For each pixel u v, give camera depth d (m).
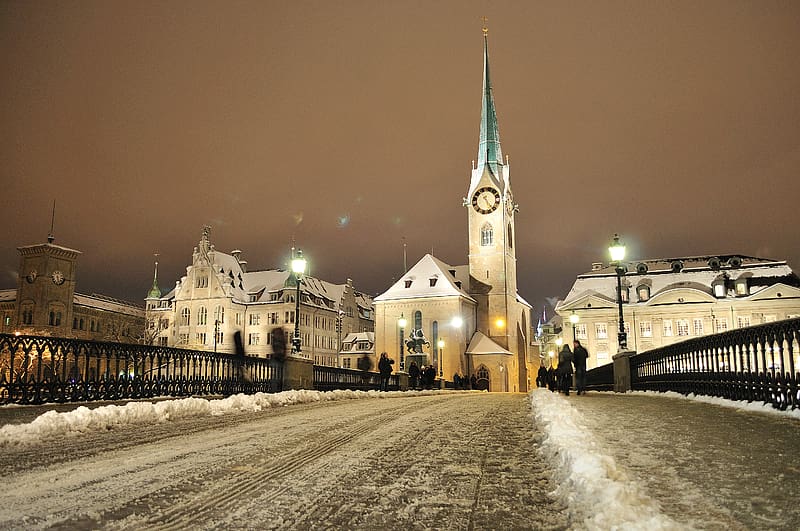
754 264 83.75
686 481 6.36
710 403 16.36
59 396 15.66
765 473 6.72
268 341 101.62
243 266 111.81
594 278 88.44
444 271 93.56
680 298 82.00
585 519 5.09
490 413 16.55
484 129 96.06
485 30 99.25
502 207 93.12
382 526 5.36
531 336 106.25
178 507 5.88
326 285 117.69
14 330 97.12
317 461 8.38
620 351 31.53
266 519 5.54
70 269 101.75
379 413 16.44
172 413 13.53
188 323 104.12
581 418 12.43
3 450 9.03
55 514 5.60
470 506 5.99
